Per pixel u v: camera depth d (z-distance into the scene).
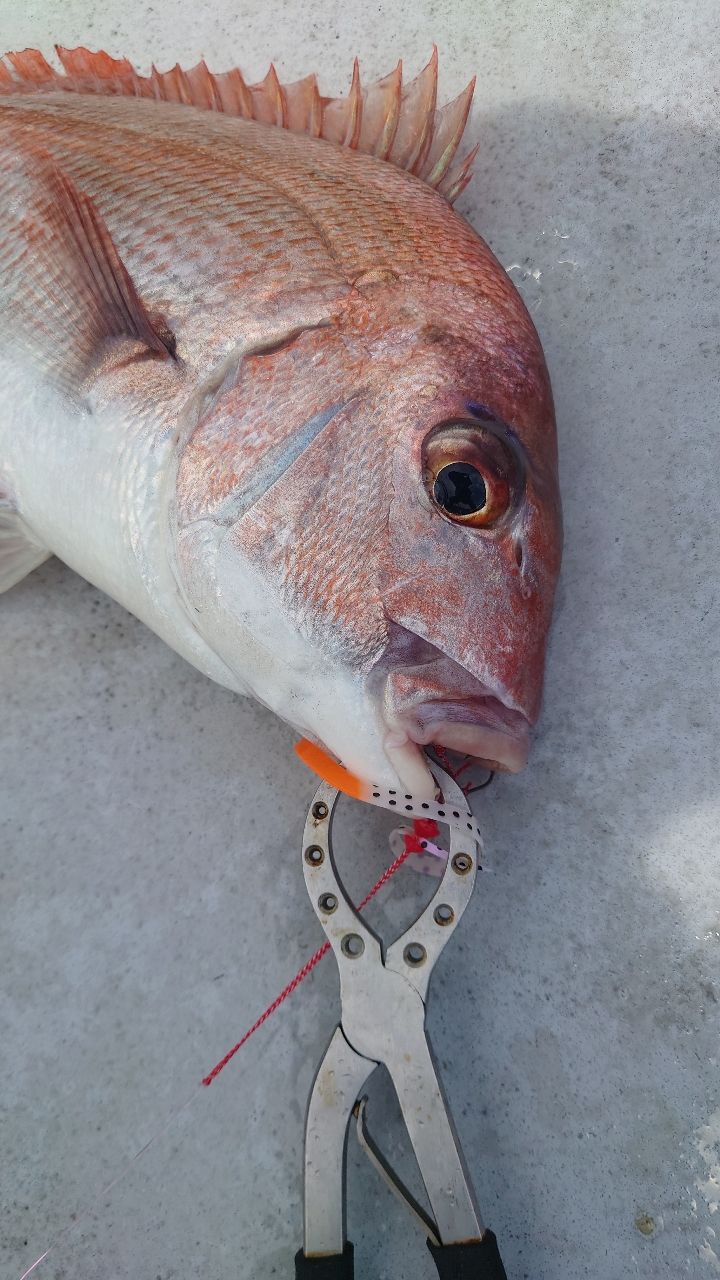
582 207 0.44
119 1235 0.31
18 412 0.33
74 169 0.33
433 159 0.39
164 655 0.38
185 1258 0.31
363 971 0.30
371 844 0.35
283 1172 0.32
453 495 0.29
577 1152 0.33
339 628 0.28
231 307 0.30
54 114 0.35
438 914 0.30
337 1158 0.28
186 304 0.30
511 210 0.44
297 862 0.35
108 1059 0.33
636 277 0.43
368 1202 0.31
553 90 0.45
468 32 0.46
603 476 0.40
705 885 0.36
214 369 0.30
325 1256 0.27
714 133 0.44
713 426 0.41
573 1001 0.34
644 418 0.41
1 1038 0.33
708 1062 0.34
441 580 0.28
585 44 0.46
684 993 0.35
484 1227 0.28
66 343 0.32
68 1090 0.33
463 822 0.30
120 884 0.35
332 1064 0.29
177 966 0.34
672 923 0.35
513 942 0.35
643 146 0.44
